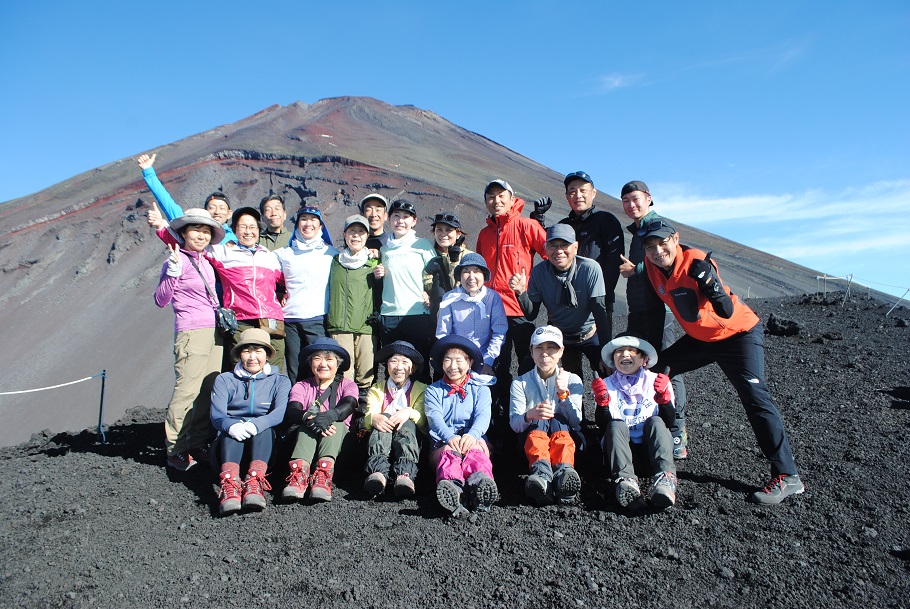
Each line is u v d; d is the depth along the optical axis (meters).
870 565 3.57
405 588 3.51
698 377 8.83
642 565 3.67
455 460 4.58
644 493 4.66
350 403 5.03
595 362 5.68
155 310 50.28
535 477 4.36
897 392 7.07
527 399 4.99
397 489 4.63
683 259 4.59
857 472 4.88
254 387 5.09
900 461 5.05
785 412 6.73
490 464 4.66
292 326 6.28
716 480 4.92
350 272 6.09
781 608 3.21
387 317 6.17
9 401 39.38
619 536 4.04
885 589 3.34
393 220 6.28
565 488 4.39
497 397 5.86
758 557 3.71
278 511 4.68
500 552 3.89
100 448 6.73
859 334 10.70
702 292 4.45
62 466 5.96
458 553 3.90
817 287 48.09
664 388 4.59
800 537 3.94
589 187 6.19
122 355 44.12
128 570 3.82
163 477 5.57
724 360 4.71
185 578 3.70
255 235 6.07
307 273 6.23
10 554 4.07
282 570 3.76
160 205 5.91
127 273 57.53
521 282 5.59
